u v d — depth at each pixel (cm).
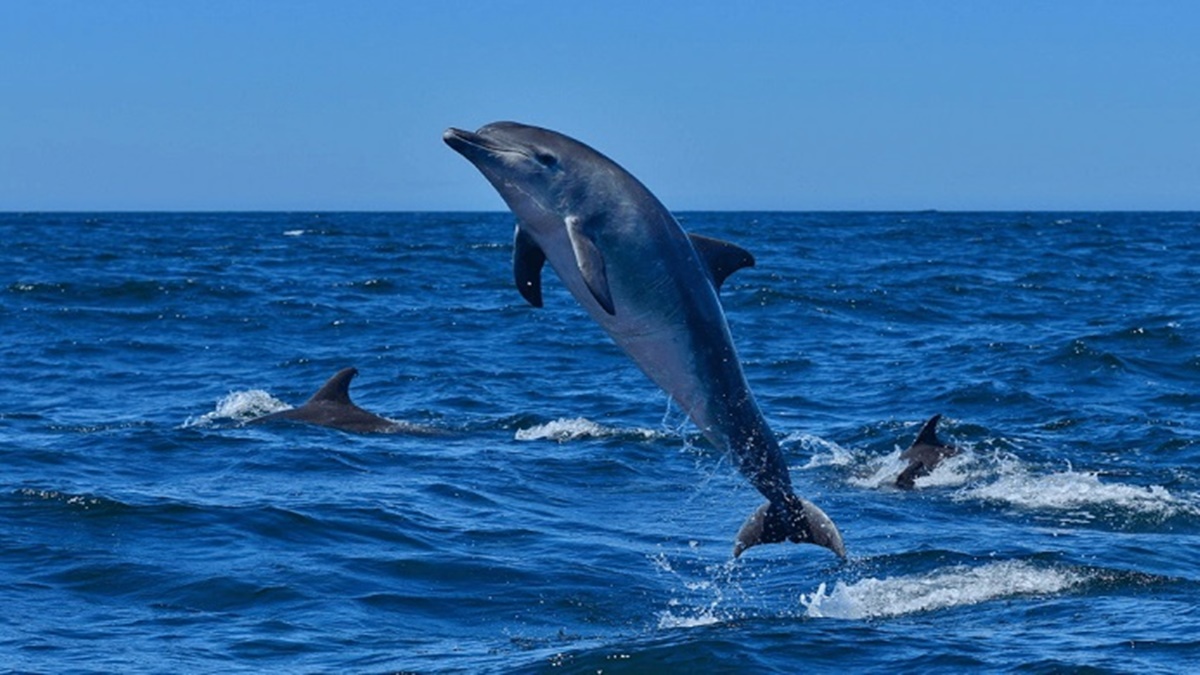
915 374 2869
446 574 1303
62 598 1184
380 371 2962
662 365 853
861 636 1073
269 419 2173
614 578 1309
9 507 1470
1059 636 1071
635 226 826
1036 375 2831
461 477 1802
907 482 1831
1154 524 1603
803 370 2964
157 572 1264
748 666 997
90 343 3359
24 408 2438
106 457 1862
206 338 3525
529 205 817
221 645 1064
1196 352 3116
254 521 1459
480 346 3400
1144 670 972
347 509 1535
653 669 998
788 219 19812
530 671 998
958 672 976
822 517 927
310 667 1013
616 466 1912
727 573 1338
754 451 894
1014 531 1542
